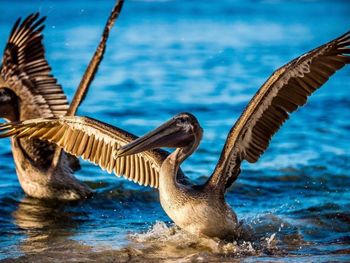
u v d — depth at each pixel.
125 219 12.96
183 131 10.70
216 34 35.84
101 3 43.41
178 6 45.94
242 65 28.03
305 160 16.25
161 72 26.52
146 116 20.19
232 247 10.91
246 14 43.72
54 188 14.02
